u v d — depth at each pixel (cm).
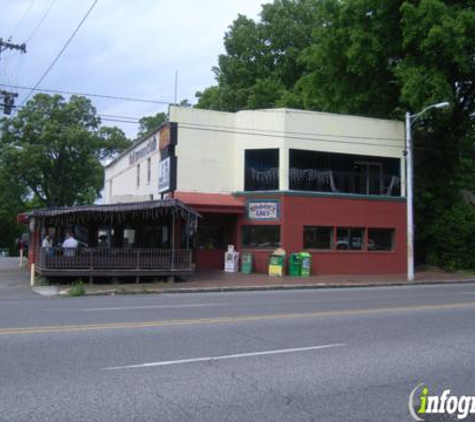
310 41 4531
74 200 5750
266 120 2708
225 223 2780
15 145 5219
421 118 3072
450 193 3203
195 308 1384
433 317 1227
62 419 531
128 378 675
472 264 3056
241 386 649
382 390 645
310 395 620
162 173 2781
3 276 2523
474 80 3077
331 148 2784
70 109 5362
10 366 730
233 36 4631
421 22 2697
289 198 2658
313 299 1661
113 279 2170
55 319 1152
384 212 2892
